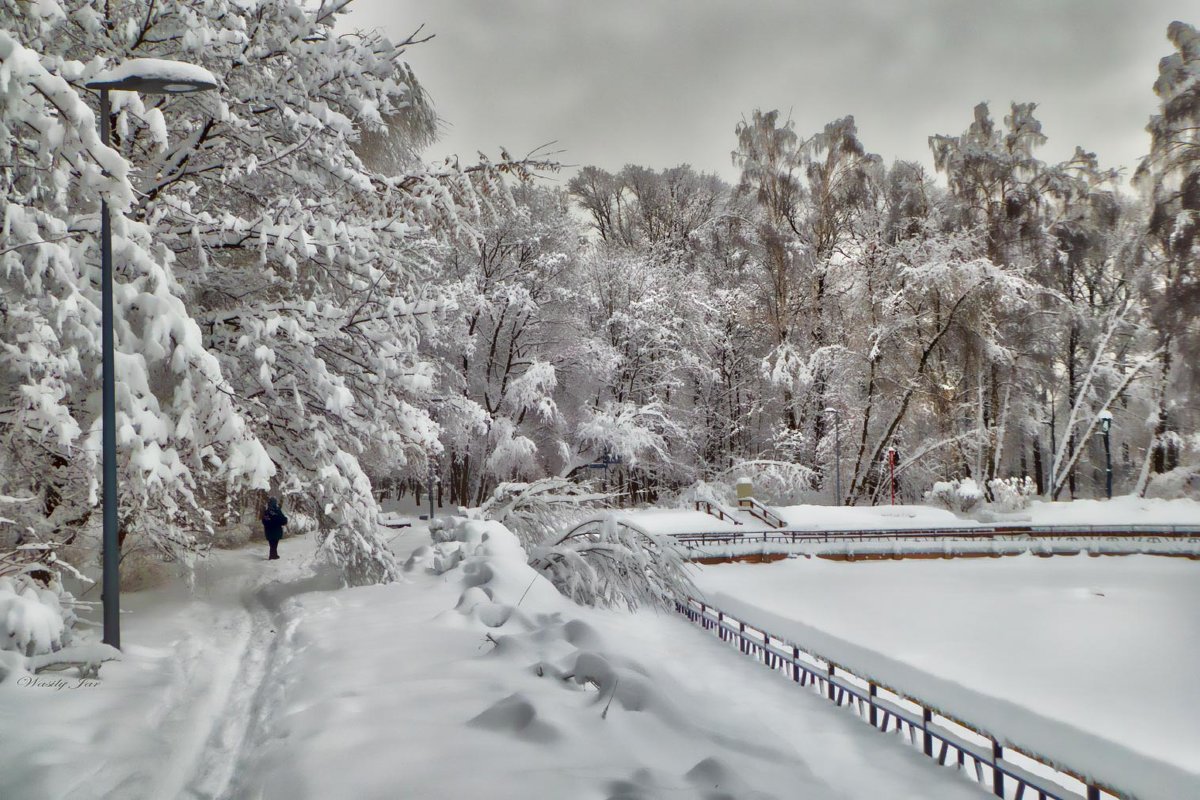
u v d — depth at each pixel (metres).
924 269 40.09
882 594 24.34
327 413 11.73
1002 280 38.62
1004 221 41.59
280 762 4.80
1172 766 4.24
